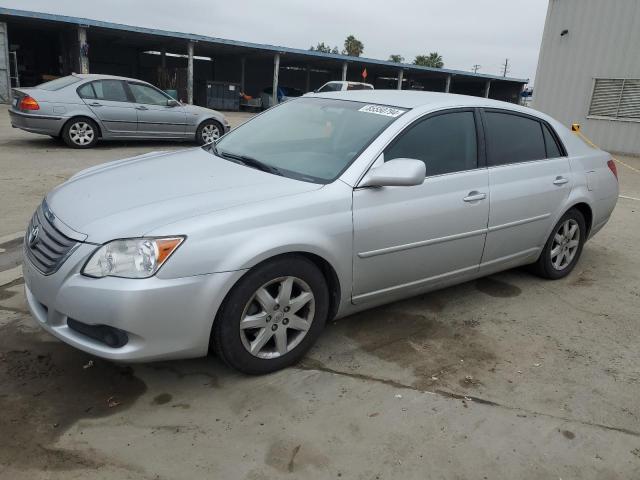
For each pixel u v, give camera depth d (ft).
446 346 11.62
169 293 8.44
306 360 10.69
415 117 11.71
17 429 8.27
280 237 9.29
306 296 10.07
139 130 37.04
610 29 51.98
